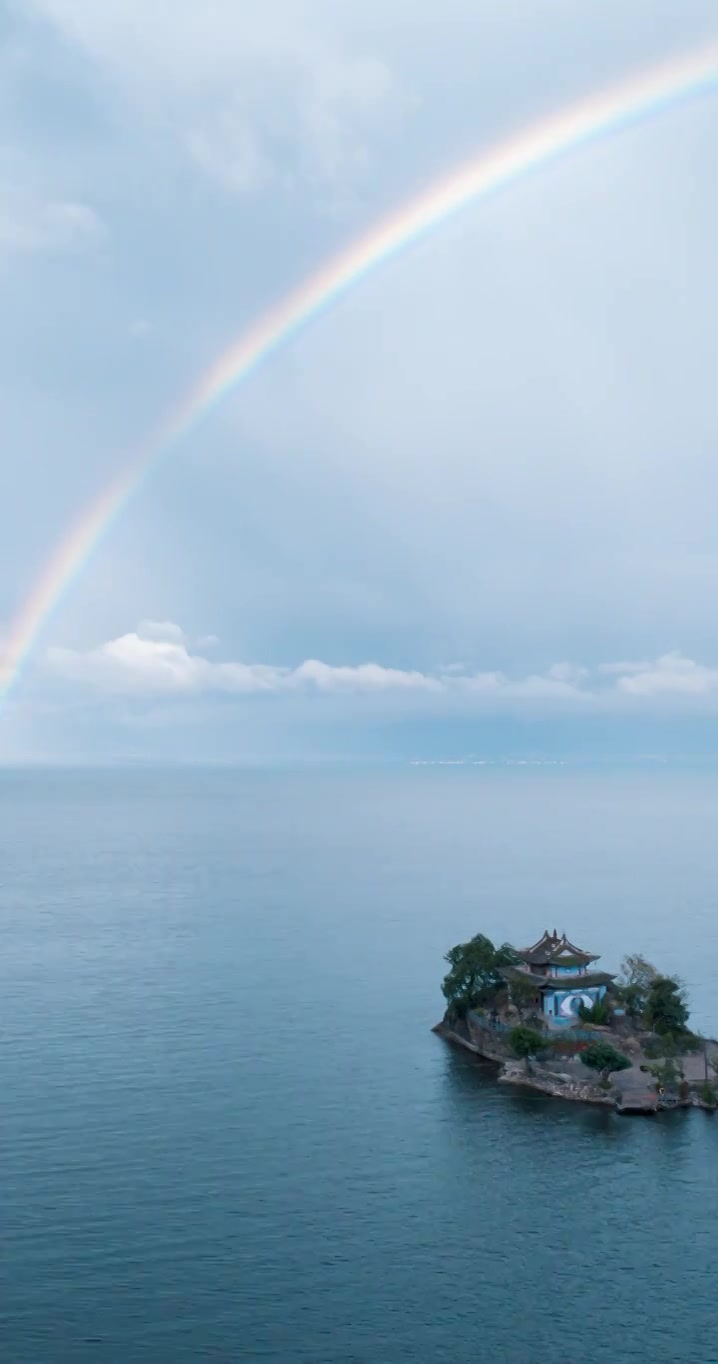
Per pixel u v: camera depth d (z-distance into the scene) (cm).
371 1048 17762
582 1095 15175
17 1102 15050
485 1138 13788
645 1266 10712
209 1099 15212
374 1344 9456
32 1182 12450
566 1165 12938
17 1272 10512
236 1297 10119
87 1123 14300
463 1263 10738
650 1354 9362
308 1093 15500
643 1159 13125
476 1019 17925
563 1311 9962
